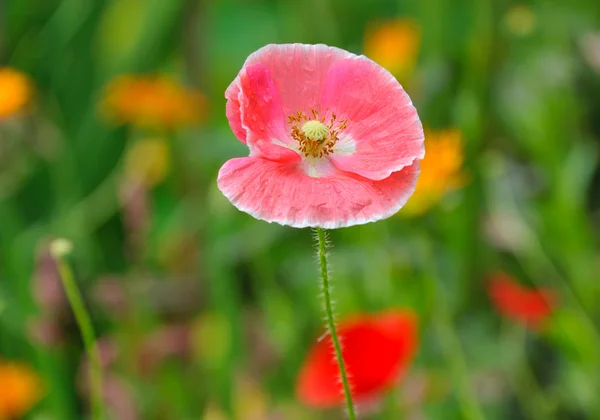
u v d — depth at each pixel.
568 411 0.98
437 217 1.06
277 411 1.01
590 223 1.20
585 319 0.99
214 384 1.00
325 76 0.75
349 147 0.74
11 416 0.98
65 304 0.97
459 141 1.03
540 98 1.19
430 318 1.00
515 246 1.08
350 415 0.74
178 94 1.30
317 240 0.75
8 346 1.11
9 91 1.13
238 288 1.17
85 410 1.00
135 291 1.04
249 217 1.18
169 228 1.27
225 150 1.18
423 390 0.96
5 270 1.18
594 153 1.16
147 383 1.01
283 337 1.05
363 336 0.86
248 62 0.74
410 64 1.26
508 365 1.00
